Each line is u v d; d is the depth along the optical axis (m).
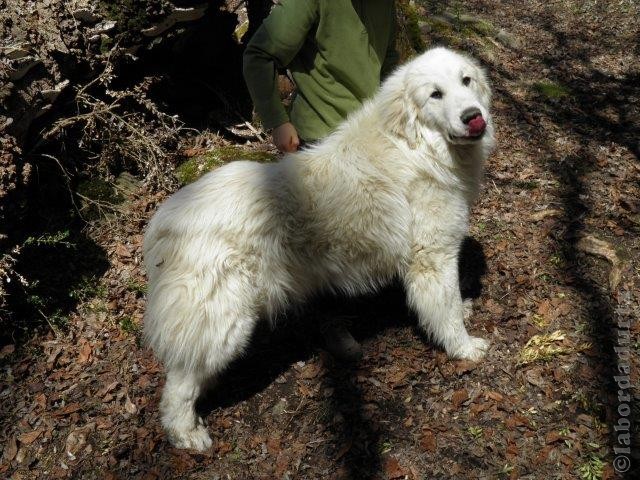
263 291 1.49
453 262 1.68
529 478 1.43
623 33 4.38
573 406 1.59
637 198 2.45
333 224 1.51
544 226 2.29
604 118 3.21
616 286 1.97
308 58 1.69
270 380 1.75
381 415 1.62
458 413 1.61
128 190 2.30
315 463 1.52
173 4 2.36
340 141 1.58
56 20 2.05
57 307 1.91
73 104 2.25
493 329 1.84
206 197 1.46
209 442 1.56
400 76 1.60
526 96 3.46
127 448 1.55
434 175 1.56
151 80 2.42
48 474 1.51
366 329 1.90
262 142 2.65
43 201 2.13
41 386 1.71
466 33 4.05
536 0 5.01
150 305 1.46
